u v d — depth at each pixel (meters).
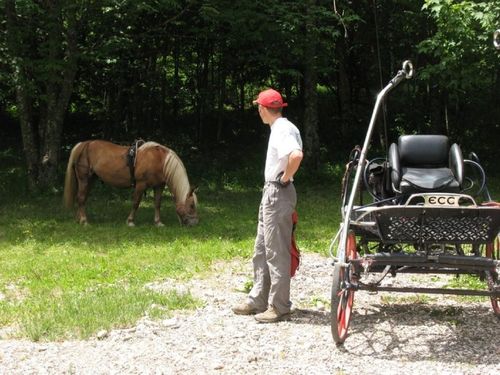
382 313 6.23
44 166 15.32
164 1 14.77
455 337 5.51
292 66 19.03
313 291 7.08
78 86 20.22
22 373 4.70
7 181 16.12
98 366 4.84
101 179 11.86
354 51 21.94
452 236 4.98
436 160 6.15
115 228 11.43
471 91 19.67
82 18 14.95
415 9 18.66
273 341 5.37
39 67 14.26
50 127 15.29
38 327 5.66
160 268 8.23
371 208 5.02
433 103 19.45
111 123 20.44
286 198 5.70
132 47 16.69
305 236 10.41
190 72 22.25
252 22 16.11
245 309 6.11
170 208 13.79
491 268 4.98
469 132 20.89
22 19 14.75
